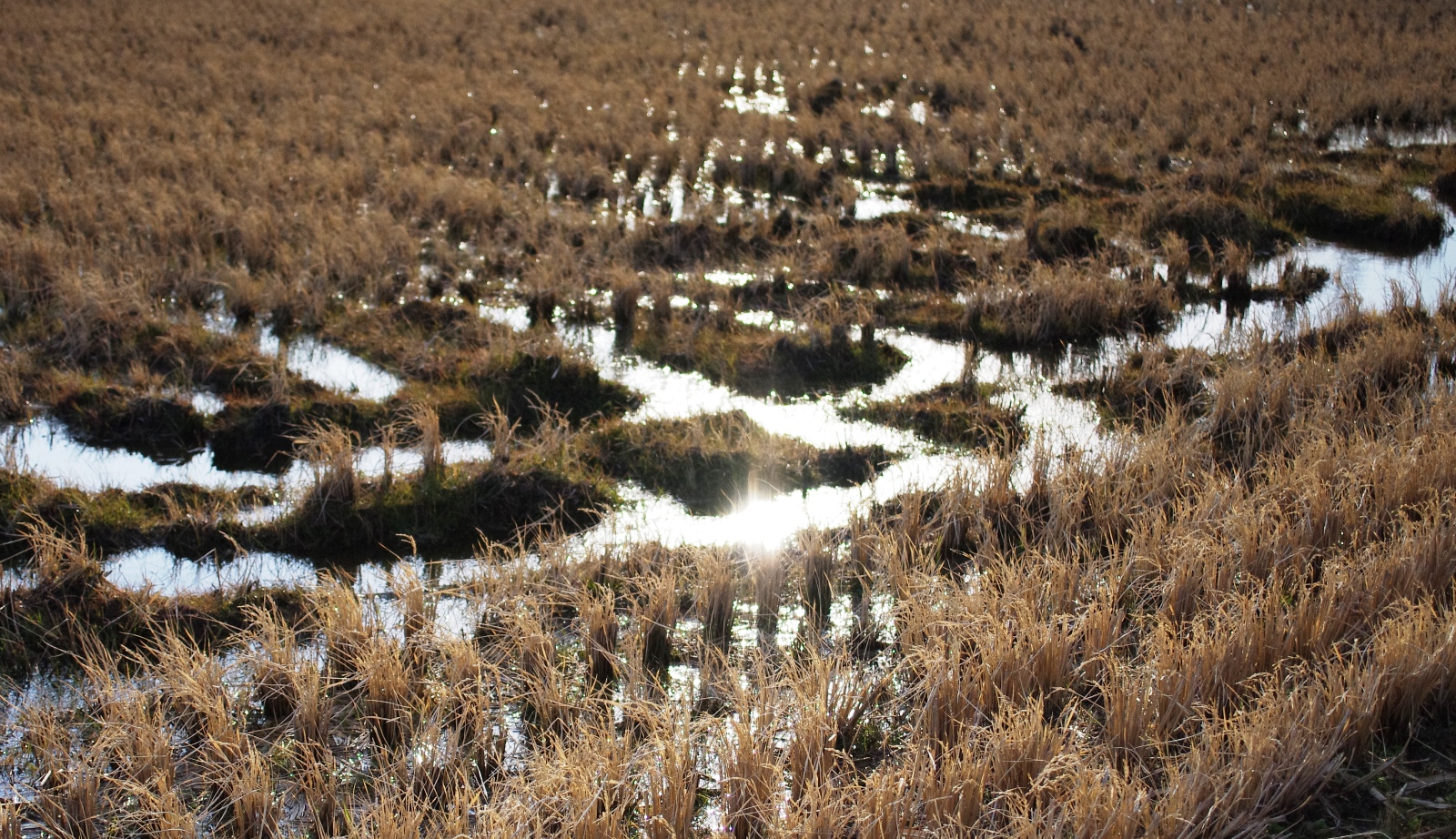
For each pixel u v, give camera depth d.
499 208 12.33
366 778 4.92
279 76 17.27
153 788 4.71
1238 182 13.38
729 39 21.28
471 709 5.06
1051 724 4.89
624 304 9.97
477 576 6.38
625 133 15.09
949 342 9.89
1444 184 13.48
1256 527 6.02
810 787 4.43
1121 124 15.63
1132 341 9.89
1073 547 6.59
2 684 5.47
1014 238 11.78
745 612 6.27
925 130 15.60
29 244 10.01
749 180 13.88
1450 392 7.90
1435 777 4.62
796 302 10.49
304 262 10.65
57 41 18.81
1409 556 5.61
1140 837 4.21
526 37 21.17
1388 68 18.20
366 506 6.93
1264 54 19.45
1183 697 4.93
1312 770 4.47
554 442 7.61
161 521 6.79
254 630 5.89
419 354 9.02
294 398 8.30
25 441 7.77
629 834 4.62
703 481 7.55
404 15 22.88
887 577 6.36
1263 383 8.03
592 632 5.73
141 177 12.35
